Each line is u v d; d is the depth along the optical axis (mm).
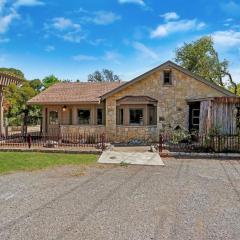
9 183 9852
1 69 58156
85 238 5641
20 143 20453
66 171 11953
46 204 7633
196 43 44250
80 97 23828
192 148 17547
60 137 21969
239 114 17125
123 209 7266
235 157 15430
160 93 21891
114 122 22203
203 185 9680
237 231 5992
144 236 5727
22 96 34188
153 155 15719
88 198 8164
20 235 5762
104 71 74688
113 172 11828
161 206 7500
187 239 5598
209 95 21594
